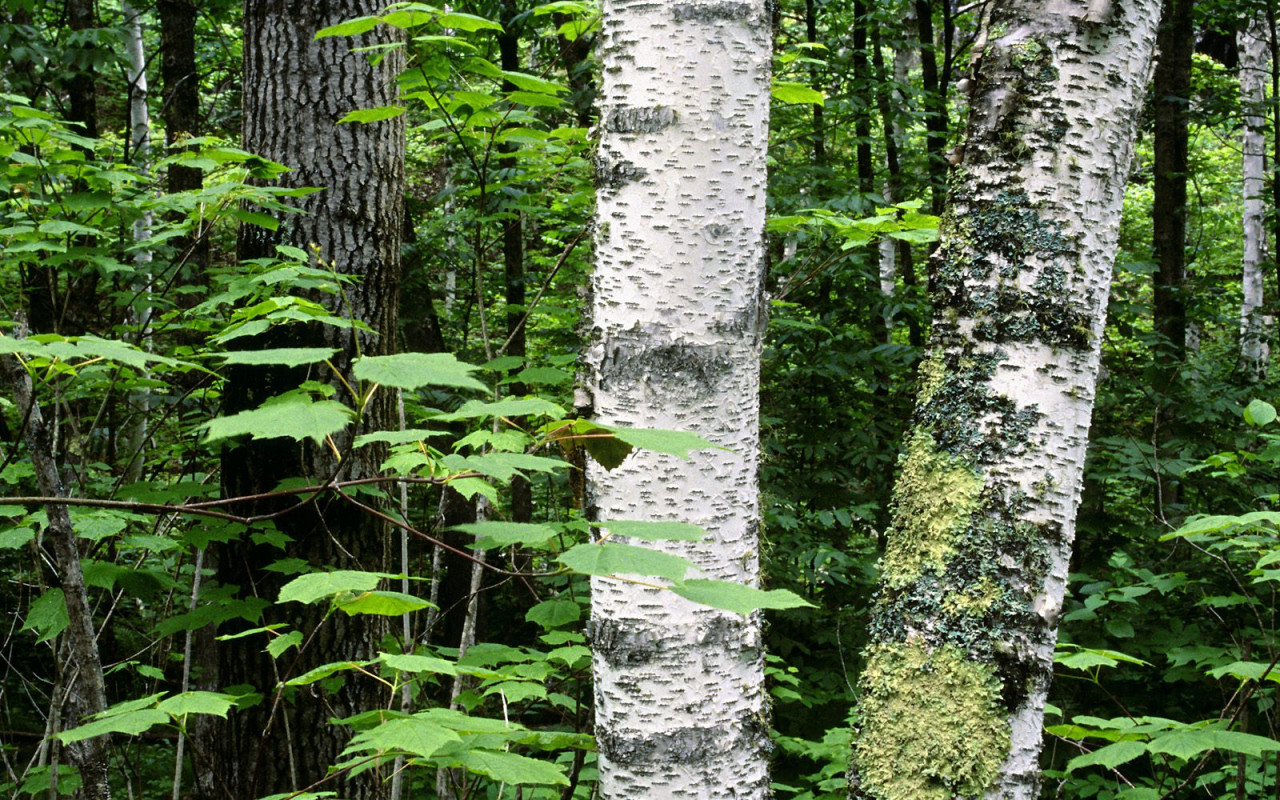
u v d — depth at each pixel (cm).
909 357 575
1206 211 1415
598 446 106
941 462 183
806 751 321
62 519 195
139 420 416
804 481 584
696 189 190
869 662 189
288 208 272
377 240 325
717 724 190
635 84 191
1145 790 239
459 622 602
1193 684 424
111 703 419
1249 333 809
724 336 192
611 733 193
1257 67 990
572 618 267
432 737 127
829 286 612
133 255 379
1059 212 178
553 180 420
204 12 708
